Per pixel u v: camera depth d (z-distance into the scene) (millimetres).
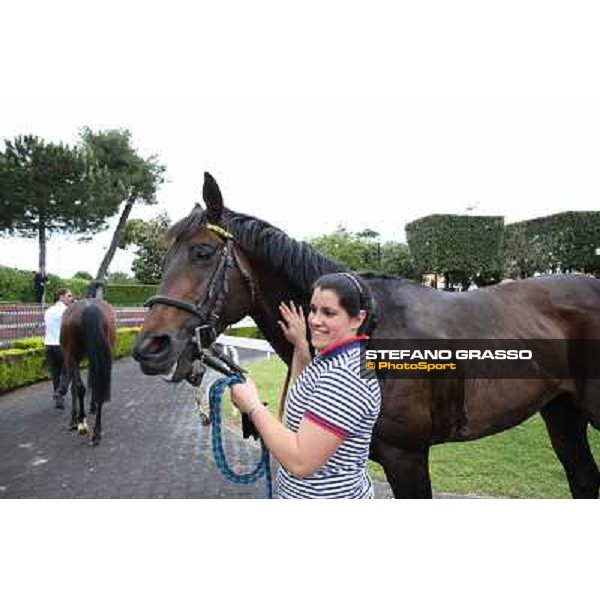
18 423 5621
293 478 1368
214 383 1392
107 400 4723
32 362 8336
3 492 3445
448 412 2064
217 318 2041
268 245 2098
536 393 2201
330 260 2137
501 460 3854
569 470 2516
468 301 2213
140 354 1943
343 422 1212
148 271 27969
